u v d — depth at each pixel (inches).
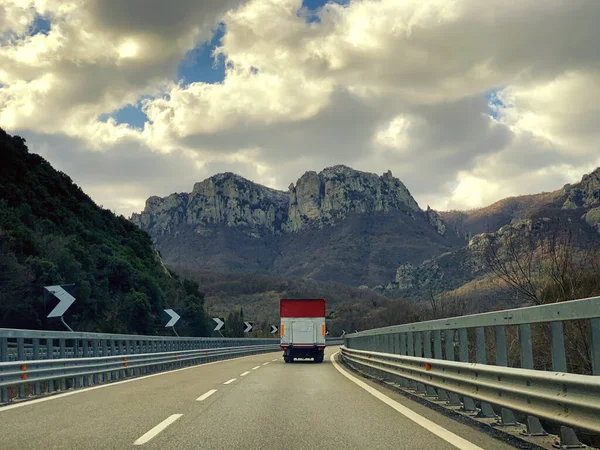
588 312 228.4
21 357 520.4
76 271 2185.0
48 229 2432.3
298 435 305.4
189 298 3412.9
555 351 268.2
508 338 665.0
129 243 3265.3
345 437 299.3
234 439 294.5
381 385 606.9
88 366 611.5
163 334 2760.8
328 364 1139.3
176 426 334.0
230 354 1590.8
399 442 285.3
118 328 2331.4
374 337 885.2
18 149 2810.0
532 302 764.6
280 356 1727.4
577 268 719.7
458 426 331.9
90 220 3014.3
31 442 288.4
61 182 3031.5
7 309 1797.5
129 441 289.4
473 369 336.2
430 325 481.4
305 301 1267.2
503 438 294.2
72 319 2071.9
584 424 215.0
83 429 325.1
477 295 1338.6
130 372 772.0
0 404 443.2
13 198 2402.8
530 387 266.1
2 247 1872.5
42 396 500.4
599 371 233.9
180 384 621.3
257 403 442.9
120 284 2554.1
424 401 455.5
